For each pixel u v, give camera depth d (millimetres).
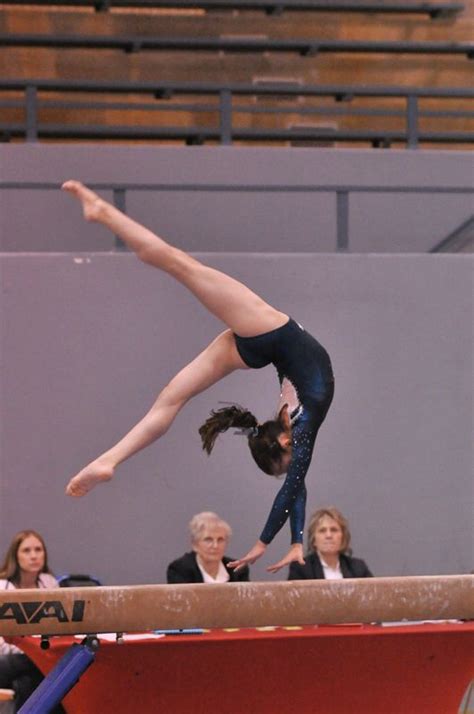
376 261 26516
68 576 22125
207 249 30219
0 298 25438
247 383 25844
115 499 25438
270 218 30531
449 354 26578
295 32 37469
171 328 25891
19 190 29516
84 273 25734
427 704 19438
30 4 35875
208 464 25703
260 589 15430
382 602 15703
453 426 26438
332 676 19031
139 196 30062
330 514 22859
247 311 14500
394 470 26172
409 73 37812
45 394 25406
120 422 25547
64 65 36031
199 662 18484
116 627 15094
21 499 25156
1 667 20750
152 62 36531
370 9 37344
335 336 26281
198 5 36500
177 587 15266
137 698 18609
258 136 34938
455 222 31391
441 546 26172
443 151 31266
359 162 30922
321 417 14617
